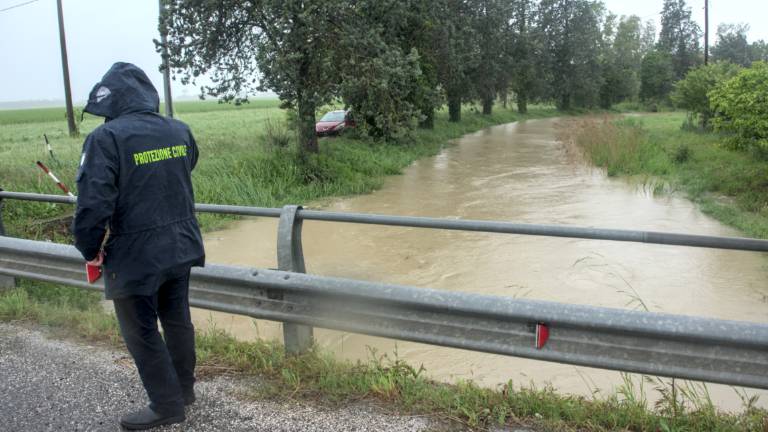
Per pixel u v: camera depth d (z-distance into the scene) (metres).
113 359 3.91
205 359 3.87
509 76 48.25
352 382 3.45
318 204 13.89
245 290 3.78
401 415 3.14
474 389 3.37
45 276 4.63
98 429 3.10
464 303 3.13
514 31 51.38
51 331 4.42
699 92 27.91
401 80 16.92
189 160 3.17
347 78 16.19
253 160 15.52
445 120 40.47
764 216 11.29
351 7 16.25
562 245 9.42
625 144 20.55
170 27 16.30
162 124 3.01
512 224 3.31
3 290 5.43
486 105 52.88
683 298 7.01
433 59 25.48
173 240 2.98
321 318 3.53
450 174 18.50
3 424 3.14
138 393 3.46
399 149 23.08
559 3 68.12
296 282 3.54
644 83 82.56
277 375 3.65
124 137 2.81
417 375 3.54
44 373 3.71
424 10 23.33
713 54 103.75
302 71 16.98
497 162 21.61
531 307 3.02
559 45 67.81
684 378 2.79
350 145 21.34
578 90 71.31
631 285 7.49
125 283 2.88
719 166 16.53
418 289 3.28
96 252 2.83
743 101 13.45
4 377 3.66
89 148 2.74
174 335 3.24
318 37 16.14
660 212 12.18
